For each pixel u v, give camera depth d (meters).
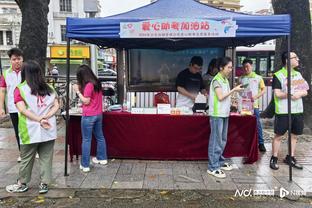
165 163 6.10
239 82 6.91
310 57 8.73
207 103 6.40
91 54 10.05
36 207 4.45
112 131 6.17
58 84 13.53
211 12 5.94
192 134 6.09
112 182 5.21
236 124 6.00
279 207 4.46
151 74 8.91
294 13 8.62
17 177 5.42
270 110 6.09
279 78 5.57
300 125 5.71
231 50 8.47
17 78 5.61
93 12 8.95
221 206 4.47
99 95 5.68
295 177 5.42
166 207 4.45
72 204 4.53
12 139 8.11
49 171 4.84
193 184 5.14
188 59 8.77
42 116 4.56
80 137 6.22
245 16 5.15
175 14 5.77
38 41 9.35
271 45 14.32
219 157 5.56
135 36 5.14
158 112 6.12
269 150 7.06
